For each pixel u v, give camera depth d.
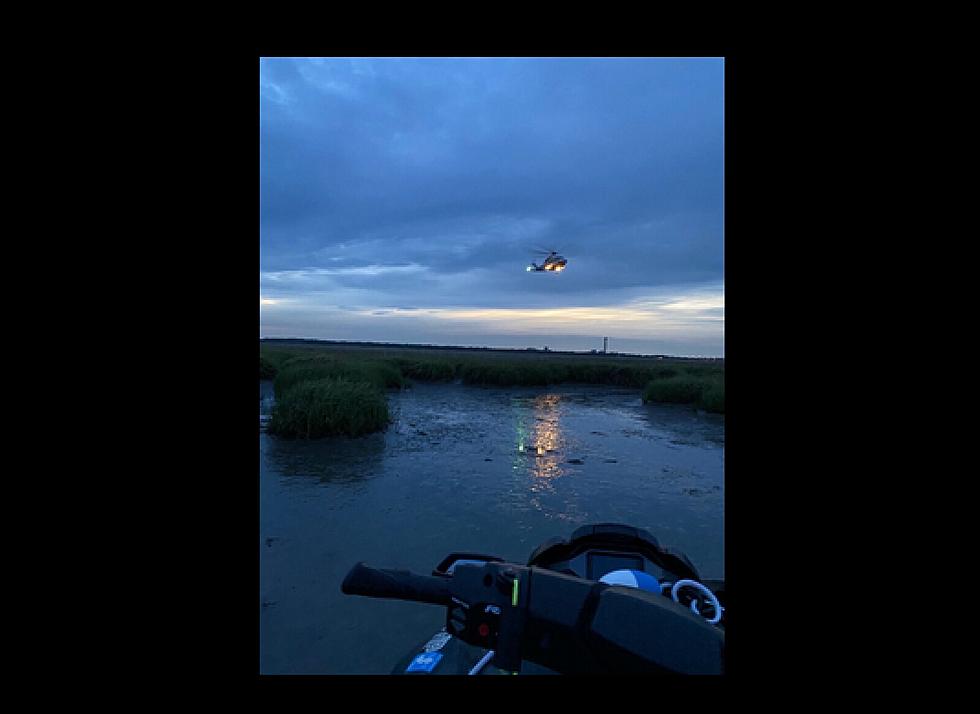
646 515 4.84
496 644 0.94
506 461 7.04
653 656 0.82
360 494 5.34
